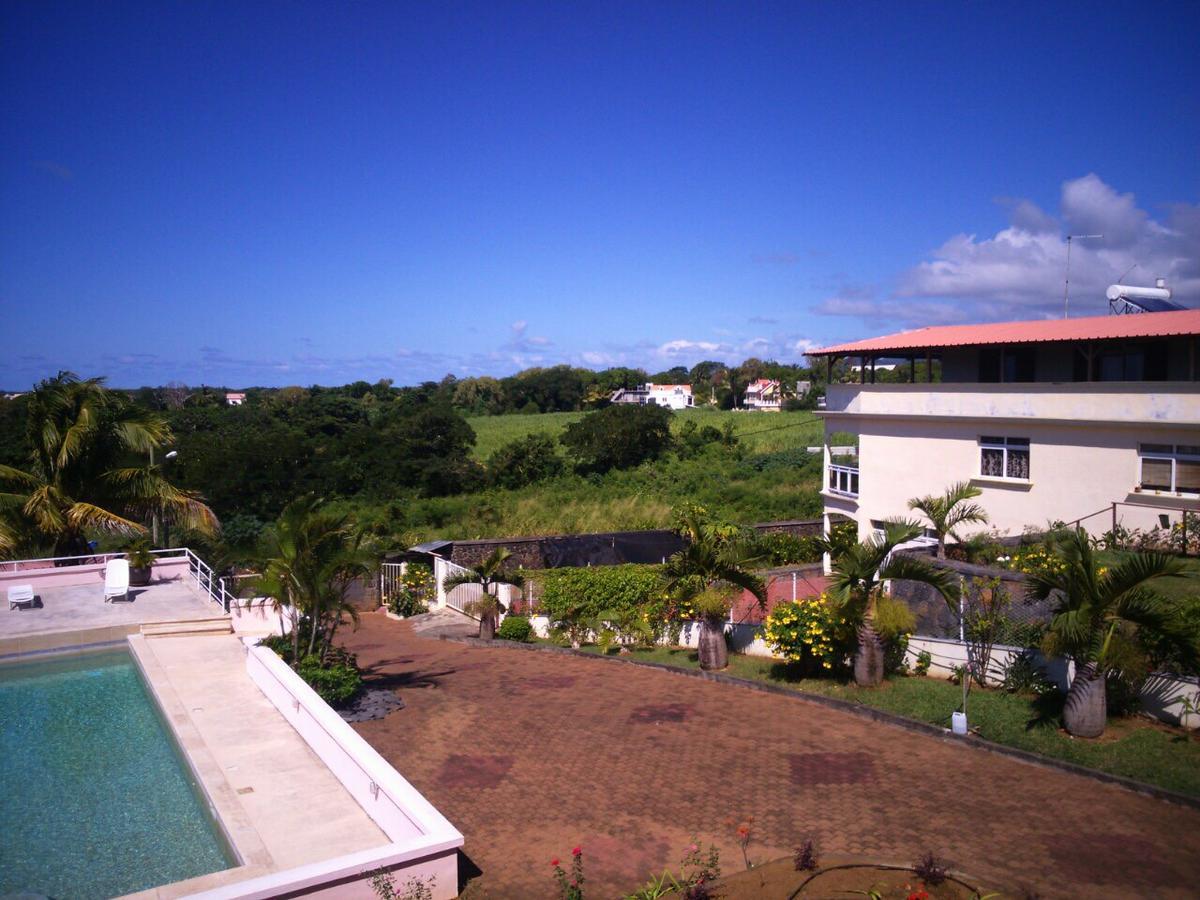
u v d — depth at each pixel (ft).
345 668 48.26
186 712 43.50
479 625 73.26
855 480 84.33
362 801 31.94
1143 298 84.28
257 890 23.30
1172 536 56.90
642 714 44.19
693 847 29.32
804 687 45.73
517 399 377.91
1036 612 42.50
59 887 28.22
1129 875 25.86
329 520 48.67
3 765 39.19
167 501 78.38
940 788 32.76
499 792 34.78
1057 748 34.63
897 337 85.15
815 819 30.89
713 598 50.39
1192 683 34.76
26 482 75.82
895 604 43.78
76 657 57.88
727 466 170.30
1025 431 67.62
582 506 142.00
